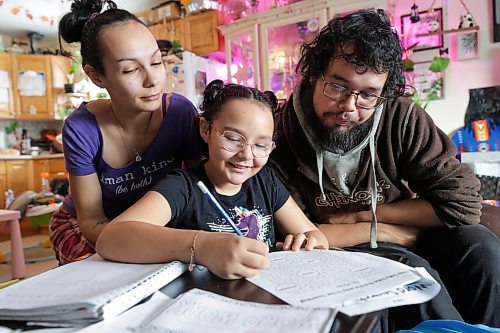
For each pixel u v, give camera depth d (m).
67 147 1.05
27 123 5.72
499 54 2.90
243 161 0.85
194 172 0.94
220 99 0.87
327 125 1.02
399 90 1.03
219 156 0.86
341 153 1.06
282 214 1.02
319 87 0.99
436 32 2.99
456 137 3.00
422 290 0.54
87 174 1.06
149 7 4.75
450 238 1.05
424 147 1.09
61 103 5.26
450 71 3.04
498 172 2.75
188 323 0.44
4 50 5.38
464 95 3.01
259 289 0.55
